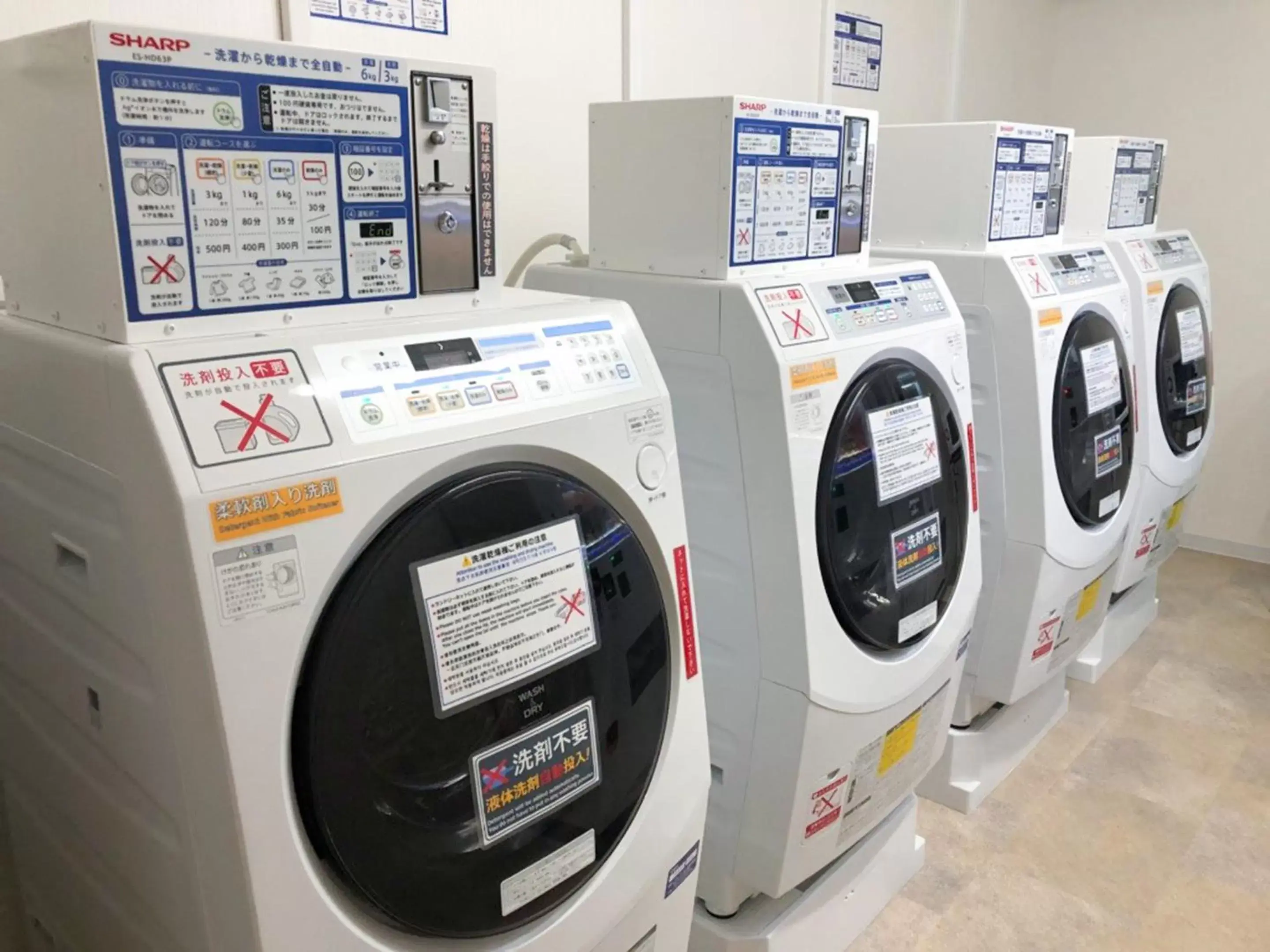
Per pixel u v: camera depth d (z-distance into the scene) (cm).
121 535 94
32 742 129
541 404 112
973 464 201
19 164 105
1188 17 429
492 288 123
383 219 110
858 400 168
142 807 105
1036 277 238
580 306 126
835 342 165
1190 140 438
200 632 84
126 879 113
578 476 118
